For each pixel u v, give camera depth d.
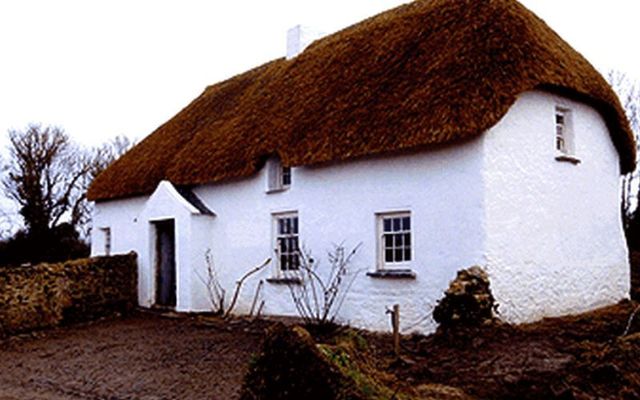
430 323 11.85
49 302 15.78
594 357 8.70
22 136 46.19
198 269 16.78
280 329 6.87
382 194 12.88
